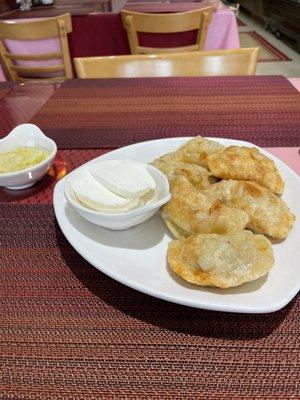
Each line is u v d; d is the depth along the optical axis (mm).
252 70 667
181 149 359
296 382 204
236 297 232
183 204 288
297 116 489
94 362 219
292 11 2156
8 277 278
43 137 396
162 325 240
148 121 496
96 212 269
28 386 207
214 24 1100
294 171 375
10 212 343
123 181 292
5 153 381
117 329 238
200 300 227
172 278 254
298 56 2035
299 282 239
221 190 298
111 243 285
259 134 453
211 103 536
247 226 288
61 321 245
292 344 225
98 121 501
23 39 924
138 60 673
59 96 579
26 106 559
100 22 1136
